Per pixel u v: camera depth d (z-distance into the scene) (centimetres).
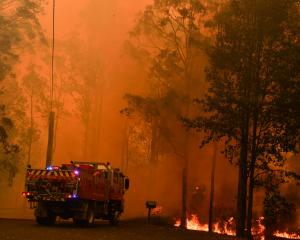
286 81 2284
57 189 2170
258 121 2369
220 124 2408
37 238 1625
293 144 2338
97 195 2369
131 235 1994
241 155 2419
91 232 1998
